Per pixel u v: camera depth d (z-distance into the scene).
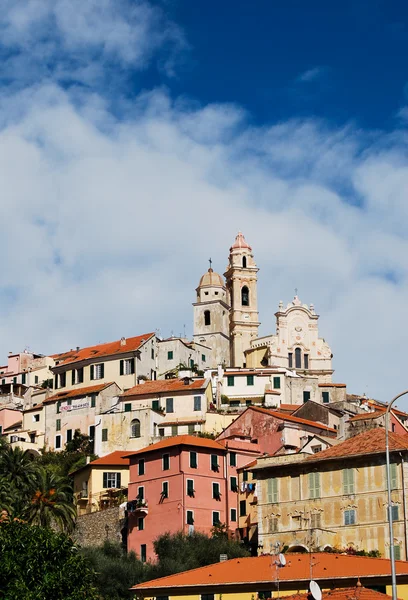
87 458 155.88
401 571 85.19
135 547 123.56
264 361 194.88
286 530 106.06
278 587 87.56
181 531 118.94
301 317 194.62
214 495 124.50
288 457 109.19
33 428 174.38
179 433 159.62
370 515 101.19
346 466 104.00
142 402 165.00
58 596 79.56
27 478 124.38
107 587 106.25
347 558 90.88
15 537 82.25
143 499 125.50
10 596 77.31
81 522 130.75
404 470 100.56
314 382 178.25
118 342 186.25
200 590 90.88
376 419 136.25
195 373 182.00
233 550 111.88
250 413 141.38
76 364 180.25
